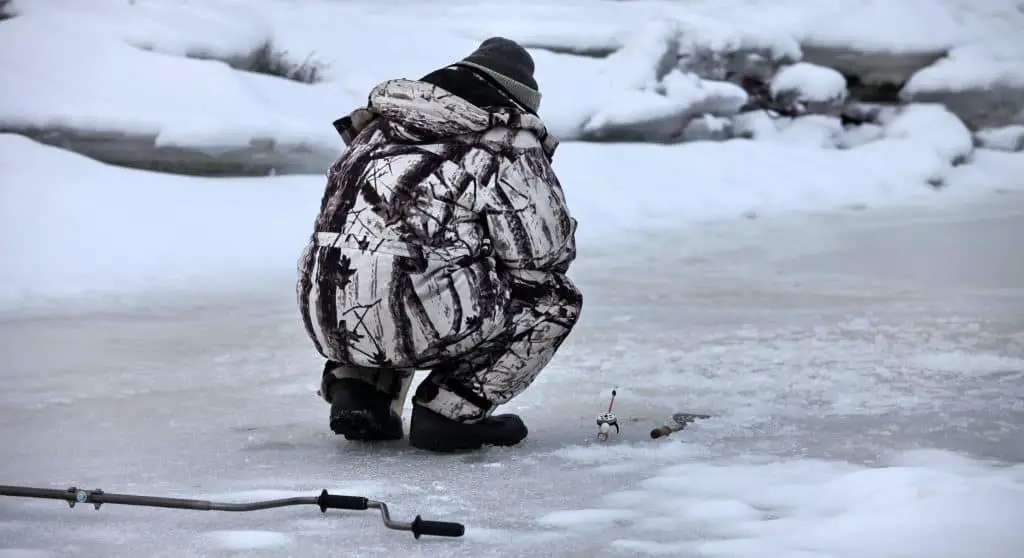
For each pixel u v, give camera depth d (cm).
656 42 1750
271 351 739
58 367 687
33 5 1380
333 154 1338
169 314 878
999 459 448
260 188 1259
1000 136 1908
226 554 343
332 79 1530
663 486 417
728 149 1659
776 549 339
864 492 393
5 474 444
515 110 467
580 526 371
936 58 1947
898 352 703
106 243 1071
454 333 450
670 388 613
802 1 2042
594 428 526
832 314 853
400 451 481
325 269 454
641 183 1490
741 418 536
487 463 456
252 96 1340
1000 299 911
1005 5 2081
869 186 1656
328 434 517
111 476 441
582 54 1808
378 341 451
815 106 1875
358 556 341
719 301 920
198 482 431
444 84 468
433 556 341
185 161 1266
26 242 1043
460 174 454
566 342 754
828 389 601
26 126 1214
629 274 1068
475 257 453
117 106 1252
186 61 1348
